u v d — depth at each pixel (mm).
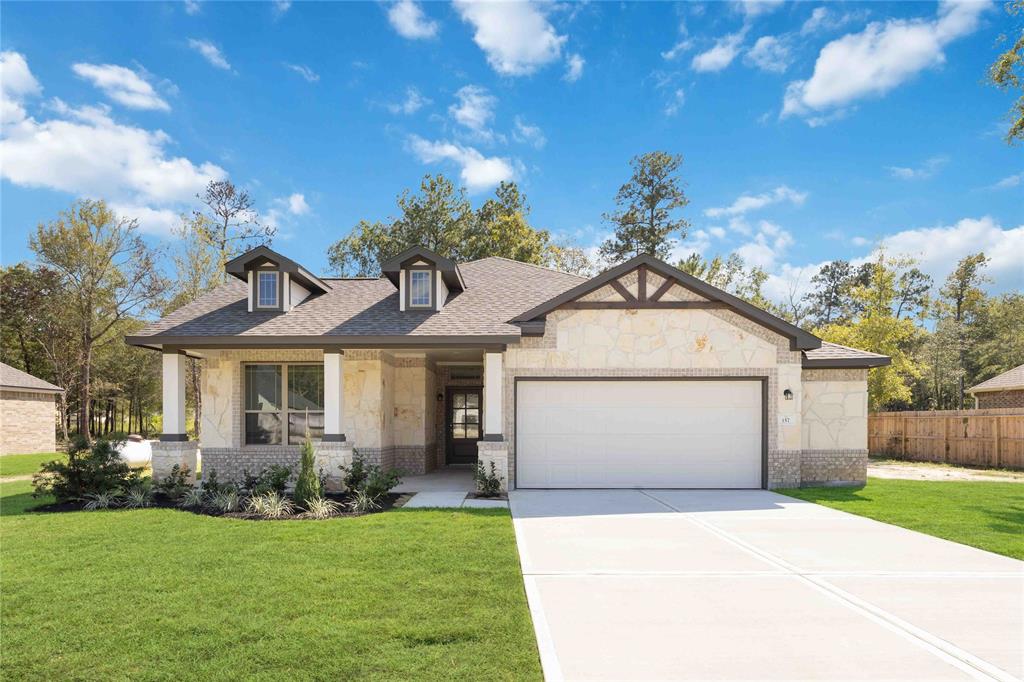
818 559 7184
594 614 5266
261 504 10219
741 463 13555
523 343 13641
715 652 4453
